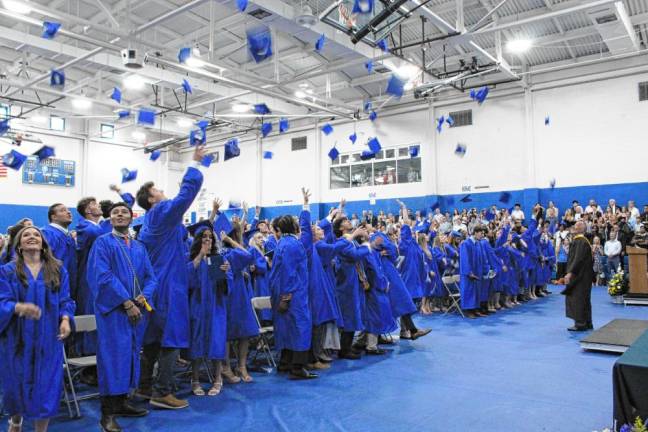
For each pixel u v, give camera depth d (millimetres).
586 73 15742
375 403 4285
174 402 4211
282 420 3895
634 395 3133
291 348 5117
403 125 19250
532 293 11859
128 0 10859
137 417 4004
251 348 6785
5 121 15789
